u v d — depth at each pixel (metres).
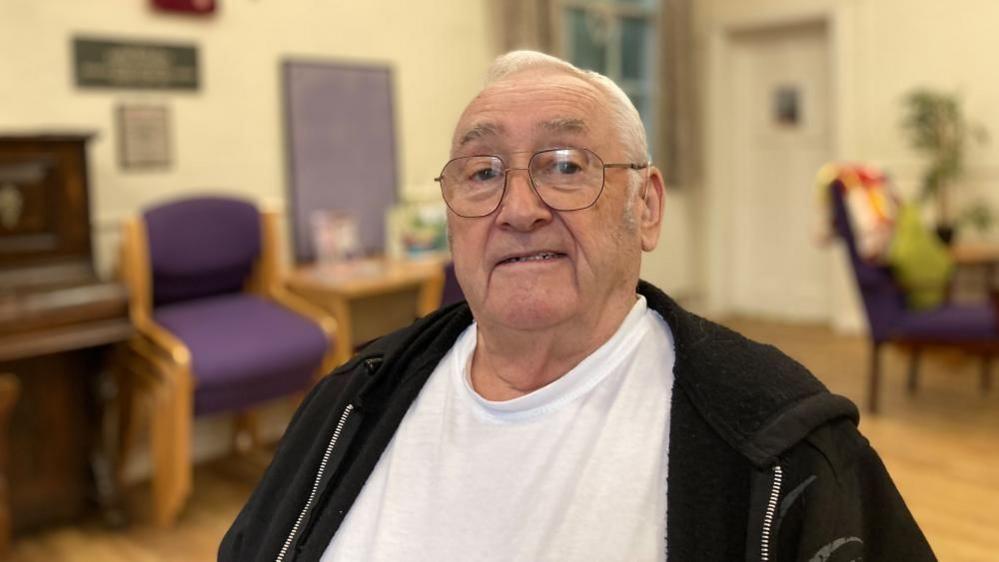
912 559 0.88
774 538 0.86
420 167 4.45
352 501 1.10
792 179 5.93
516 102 1.03
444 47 4.51
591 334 1.04
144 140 3.42
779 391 0.92
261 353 2.99
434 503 1.03
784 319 6.05
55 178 2.86
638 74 5.82
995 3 4.82
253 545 1.18
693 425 0.94
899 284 3.73
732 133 6.12
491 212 1.03
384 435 1.12
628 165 1.04
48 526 3.01
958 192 5.05
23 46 3.10
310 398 1.26
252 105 3.76
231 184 3.71
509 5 4.71
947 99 4.75
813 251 5.89
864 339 5.31
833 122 5.50
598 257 1.01
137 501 3.24
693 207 6.17
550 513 0.96
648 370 1.03
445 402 1.11
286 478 1.20
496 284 1.03
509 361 1.07
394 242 4.05
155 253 3.15
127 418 3.09
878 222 3.66
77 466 3.08
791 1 5.61
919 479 3.13
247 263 3.41
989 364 4.12
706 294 6.30
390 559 1.02
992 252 4.27
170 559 2.73
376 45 4.20
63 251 2.89
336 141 4.04
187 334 2.98
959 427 3.66
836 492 0.86
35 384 2.97
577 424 1.01
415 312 4.25
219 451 3.72
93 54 3.27
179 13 3.49
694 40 6.07
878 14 5.26
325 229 3.81
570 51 5.32
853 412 0.93
